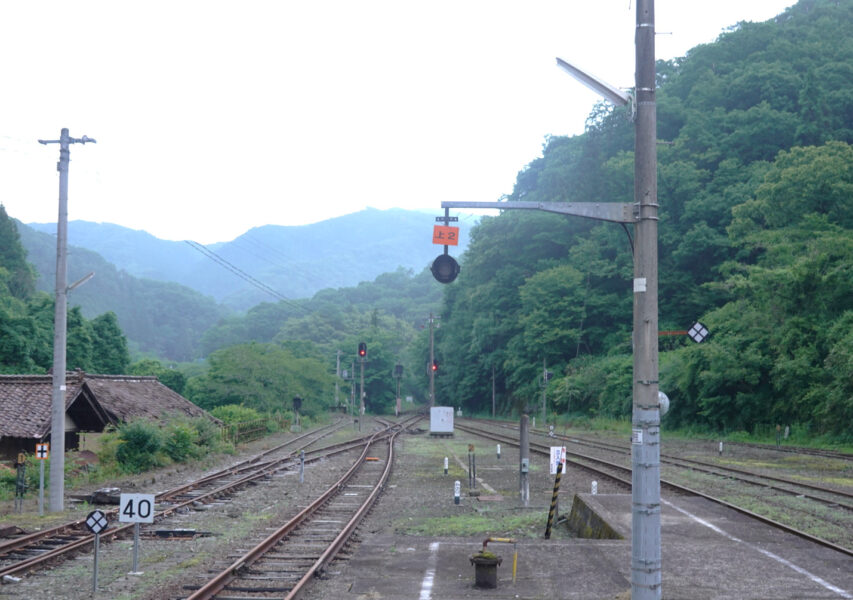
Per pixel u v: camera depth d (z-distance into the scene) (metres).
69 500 20.25
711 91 84.56
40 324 56.72
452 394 115.19
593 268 80.38
